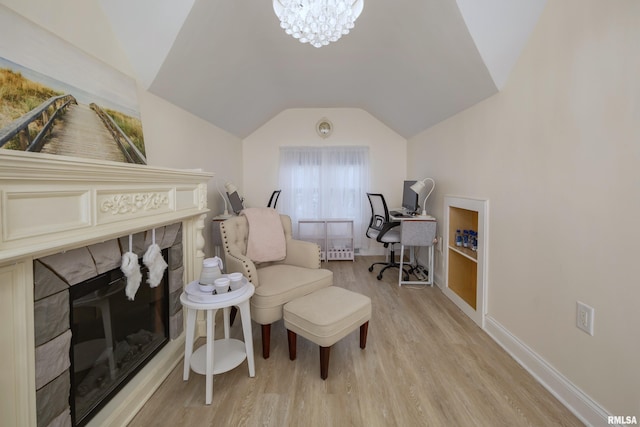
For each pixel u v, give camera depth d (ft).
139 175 4.34
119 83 5.78
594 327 4.46
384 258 15.31
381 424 4.54
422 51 7.87
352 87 12.39
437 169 11.29
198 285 5.68
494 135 7.21
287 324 6.07
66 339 3.65
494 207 7.22
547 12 5.41
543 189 5.56
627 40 3.95
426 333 7.43
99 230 3.68
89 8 5.25
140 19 5.80
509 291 6.60
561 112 5.11
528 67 5.95
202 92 8.87
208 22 6.41
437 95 9.36
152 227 5.00
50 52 4.27
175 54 6.48
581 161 4.70
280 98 13.53
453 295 9.45
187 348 5.45
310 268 7.89
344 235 15.48
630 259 3.94
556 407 4.90
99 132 5.09
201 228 6.89
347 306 6.03
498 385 5.45
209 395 4.93
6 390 2.94
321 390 5.32
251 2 6.58
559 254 5.16
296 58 9.62
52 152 4.15
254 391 5.29
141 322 5.53
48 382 3.41
